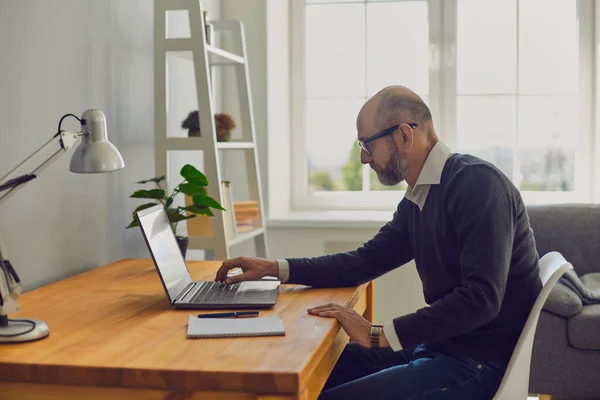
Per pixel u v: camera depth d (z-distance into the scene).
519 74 4.07
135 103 2.88
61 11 2.34
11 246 2.12
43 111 2.25
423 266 2.03
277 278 2.13
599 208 3.59
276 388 1.32
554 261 1.92
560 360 3.07
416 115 1.96
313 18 4.21
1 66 2.04
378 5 4.15
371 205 4.23
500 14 4.06
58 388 1.40
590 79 4.02
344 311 1.78
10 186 1.60
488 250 1.77
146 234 1.88
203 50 2.80
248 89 3.34
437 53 4.09
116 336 1.58
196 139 2.84
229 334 1.56
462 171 1.88
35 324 1.59
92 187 2.56
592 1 3.99
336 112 4.23
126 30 2.79
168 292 1.86
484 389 1.85
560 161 4.08
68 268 2.42
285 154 4.21
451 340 1.92
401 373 1.84
